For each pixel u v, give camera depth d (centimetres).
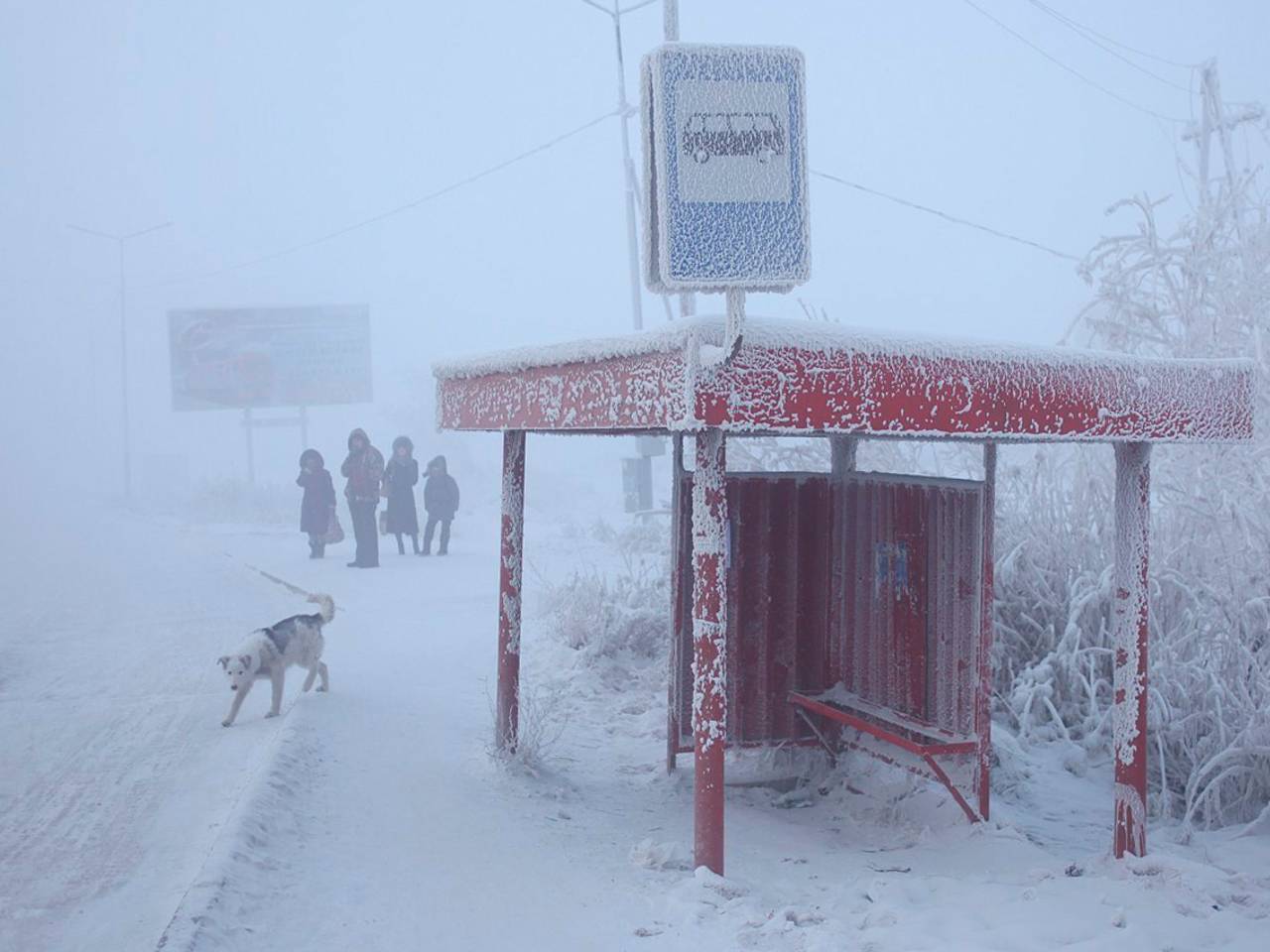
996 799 701
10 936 447
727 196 404
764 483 703
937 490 629
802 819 657
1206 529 796
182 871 512
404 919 452
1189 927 444
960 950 416
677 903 467
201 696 895
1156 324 920
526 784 647
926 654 641
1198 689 745
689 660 696
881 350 451
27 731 795
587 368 503
